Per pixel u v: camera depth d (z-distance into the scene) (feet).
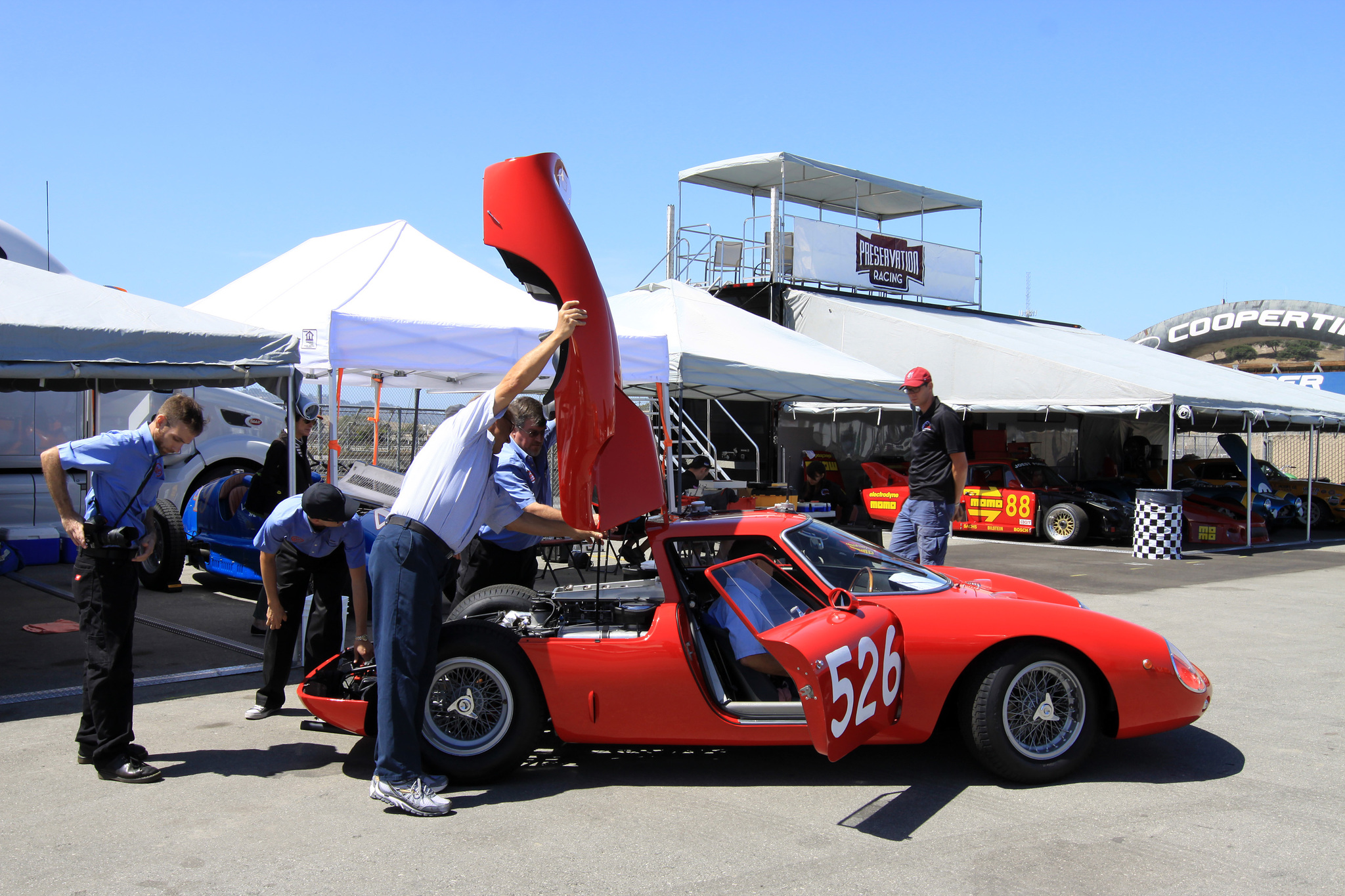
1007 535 57.72
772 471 67.15
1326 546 53.36
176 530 31.32
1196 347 111.65
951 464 22.04
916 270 79.36
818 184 77.00
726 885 10.89
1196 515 52.42
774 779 14.48
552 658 14.10
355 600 15.75
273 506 25.79
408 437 53.78
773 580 15.10
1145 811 13.12
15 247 33.58
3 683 20.12
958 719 14.12
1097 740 14.43
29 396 35.65
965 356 61.93
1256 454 101.24
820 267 72.43
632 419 14.11
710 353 34.81
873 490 57.11
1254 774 14.67
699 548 15.39
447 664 14.20
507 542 19.35
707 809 13.28
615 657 14.05
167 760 15.49
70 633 25.00
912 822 12.72
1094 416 76.38
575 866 11.44
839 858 11.60
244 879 11.14
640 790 14.06
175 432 14.46
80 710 18.28
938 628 13.99
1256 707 18.69
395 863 11.57
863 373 39.91
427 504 13.26
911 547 23.02
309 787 14.28
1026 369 58.65
